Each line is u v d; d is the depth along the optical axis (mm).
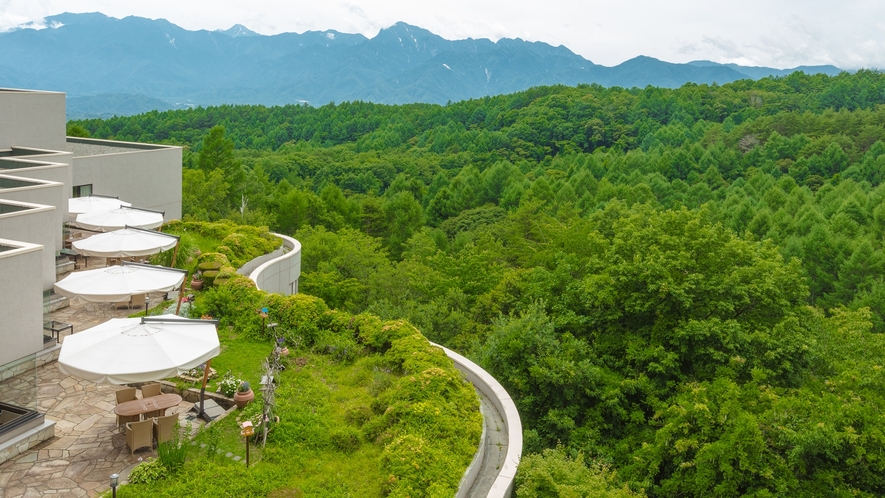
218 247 23719
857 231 57812
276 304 17703
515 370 21156
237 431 12555
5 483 10406
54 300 18109
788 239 54500
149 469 10648
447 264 42438
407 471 11031
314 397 14062
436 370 14383
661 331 23344
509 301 31438
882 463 16141
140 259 22562
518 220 59750
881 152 97062
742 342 21859
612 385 21812
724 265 25438
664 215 28906
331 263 41219
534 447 17094
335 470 11672
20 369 11938
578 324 25531
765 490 15820
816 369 23609
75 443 11781
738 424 16828
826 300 49344
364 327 17219
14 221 15219
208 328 12375
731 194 78500
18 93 24922
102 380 10648
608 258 27484
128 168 30328
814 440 16266
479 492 11547
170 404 11805
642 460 18781
